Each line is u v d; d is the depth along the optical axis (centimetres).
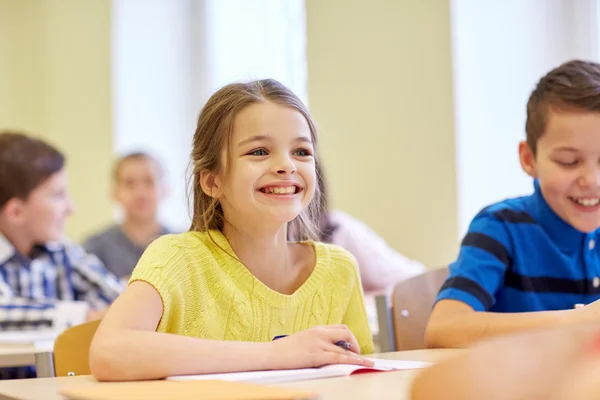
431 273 200
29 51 606
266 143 146
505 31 327
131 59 559
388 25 369
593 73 172
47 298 285
